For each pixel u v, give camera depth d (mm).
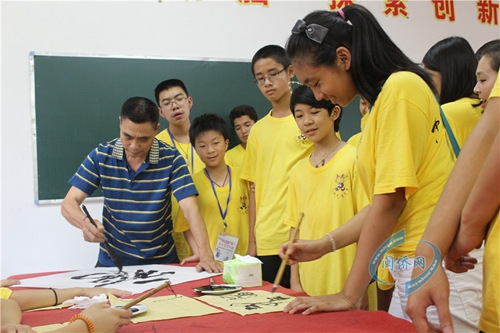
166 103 2857
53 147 3029
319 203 1902
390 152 1127
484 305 871
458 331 1223
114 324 1014
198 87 3256
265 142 2416
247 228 2568
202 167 2859
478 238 889
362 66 1172
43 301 1334
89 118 3084
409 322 1055
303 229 1972
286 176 2299
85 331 977
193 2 3266
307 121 1929
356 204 1854
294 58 1224
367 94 1191
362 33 1166
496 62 1521
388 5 3660
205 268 1812
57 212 3047
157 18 3201
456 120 1706
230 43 3340
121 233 2086
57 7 3041
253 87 3369
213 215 2488
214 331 1022
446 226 919
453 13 3824
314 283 1883
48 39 3027
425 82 1185
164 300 1334
